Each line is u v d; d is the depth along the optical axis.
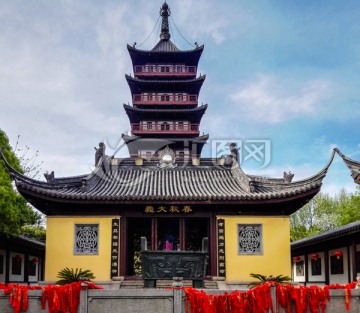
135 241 28.66
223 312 13.18
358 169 18.20
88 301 13.23
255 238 23.00
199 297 13.19
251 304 13.32
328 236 26.00
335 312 13.49
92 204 22.58
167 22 55.16
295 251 36.12
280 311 13.38
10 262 27.11
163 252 17.84
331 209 53.72
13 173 21.20
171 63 53.16
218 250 22.66
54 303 13.12
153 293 13.32
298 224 53.97
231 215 23.06
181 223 23.14
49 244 22.44
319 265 31.53
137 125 51.41
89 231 22.80
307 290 13.54
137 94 52.06
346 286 13.80
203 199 22.16
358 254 24.16
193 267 17.83
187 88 52.25
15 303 13.07
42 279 35.16
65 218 22.75
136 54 51.91
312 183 21.36
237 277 22.38
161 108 51.47
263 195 22.00
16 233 23.41
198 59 53.03
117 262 22.38
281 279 20.72
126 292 13.30
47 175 23.75
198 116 51.75
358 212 39.69
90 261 22.36
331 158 21.03
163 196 22.11
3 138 25.58
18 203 23.77
